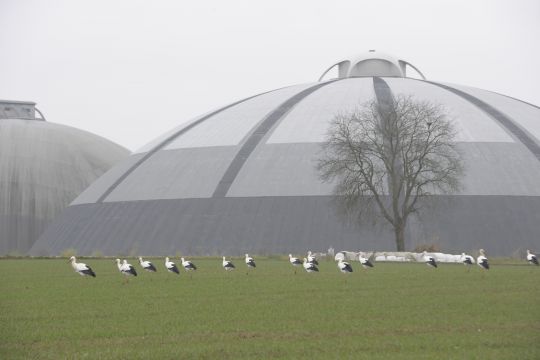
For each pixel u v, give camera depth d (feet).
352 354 223.71
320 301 345.51
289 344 239.50
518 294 372.17
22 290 407.64
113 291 400.06
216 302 344.49
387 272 554.46
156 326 275.59
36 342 247.29
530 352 225.56
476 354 222.48
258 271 565.53
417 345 236.02
